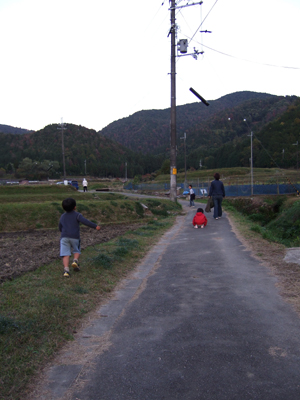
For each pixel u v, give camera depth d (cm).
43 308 449
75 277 616
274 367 308
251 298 498
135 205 2023
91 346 377
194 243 980
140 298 532
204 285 577
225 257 776
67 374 319
